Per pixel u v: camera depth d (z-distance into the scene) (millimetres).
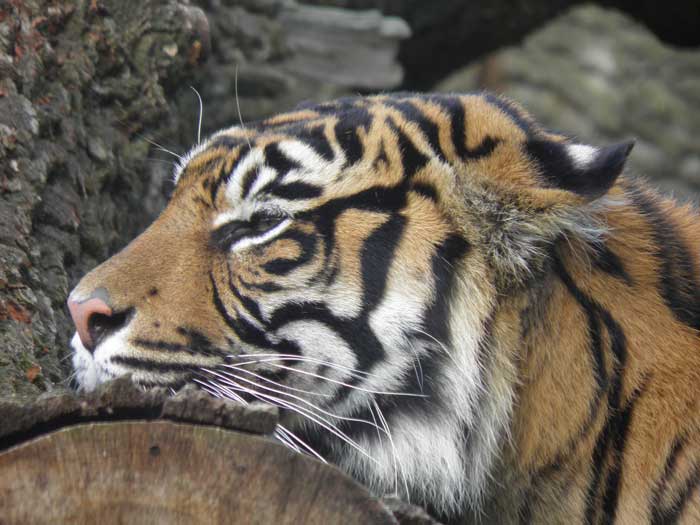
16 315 6855
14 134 7680
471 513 7168
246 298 6820
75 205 8297
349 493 4715
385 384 6824
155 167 10008
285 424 7020
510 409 6828
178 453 4664
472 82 32219
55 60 8570
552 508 6980
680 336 6930
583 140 7594
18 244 7258
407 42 17016
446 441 6859
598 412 6848
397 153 6961
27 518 4582
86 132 8898
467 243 6820
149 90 9734
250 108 13414
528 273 6809
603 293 6945
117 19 9641
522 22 17031
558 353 6871
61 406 4645
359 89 15109
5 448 4648
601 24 33781
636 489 6750
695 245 7316
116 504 4645
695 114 32094
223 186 7008
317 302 6793
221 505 4688
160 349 6609
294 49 14703
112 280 6672
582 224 6801
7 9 8195
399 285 6742
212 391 6742
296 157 6934
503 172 6879
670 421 6773
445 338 6766
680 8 16812
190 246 6930
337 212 6836
